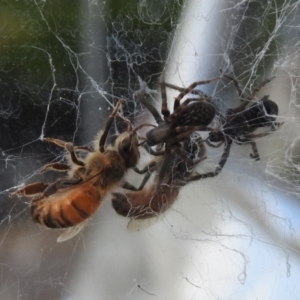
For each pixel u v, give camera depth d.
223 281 0.07
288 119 0.08
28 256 0.08
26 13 0.07
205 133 0.07
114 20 0.08
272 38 0.08
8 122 0.08
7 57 0.07
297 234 0.08
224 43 0.08
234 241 0.08
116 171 0.06
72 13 0.07
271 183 0.08
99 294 0.08
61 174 0.07
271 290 0.07
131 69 0.08
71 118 0.08
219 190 0.08
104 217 0.08
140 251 0.08
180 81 0.08
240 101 0.08
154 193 0.07
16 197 0.08
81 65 0.08
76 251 0.08
